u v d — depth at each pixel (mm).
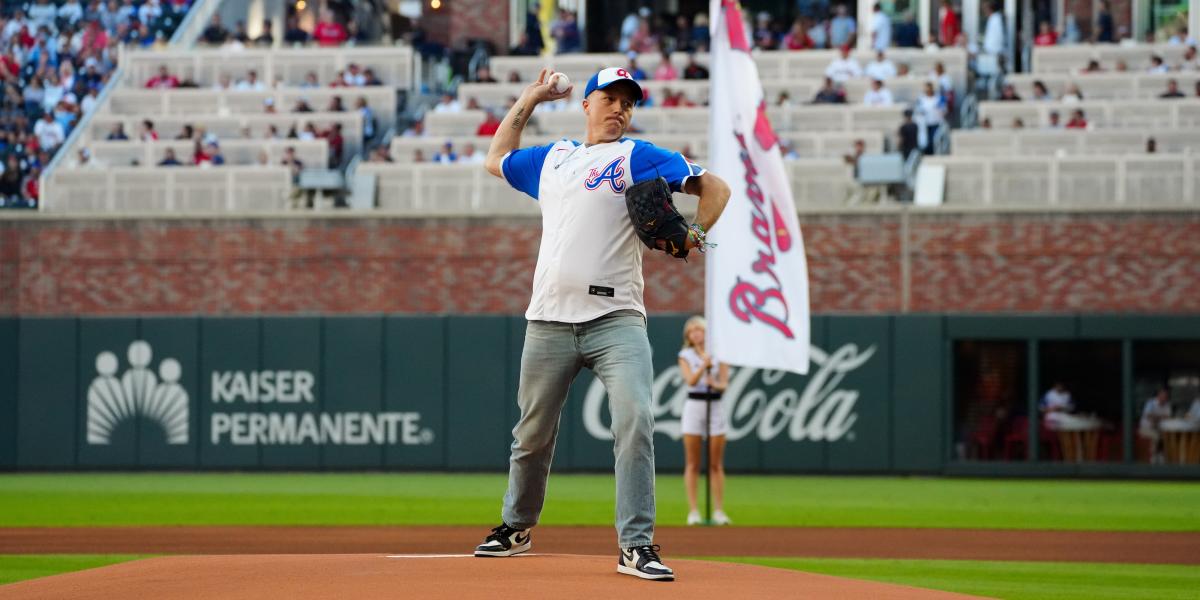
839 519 23062
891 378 33375
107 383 35719
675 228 8867
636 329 9195
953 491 29438
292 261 37344
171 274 37594
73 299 37750
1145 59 42688
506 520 9820
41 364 35812
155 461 35531
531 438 9547
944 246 35312
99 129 42312
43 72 46656
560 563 9438
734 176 21906
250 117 42250
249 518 23219
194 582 8680
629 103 9312
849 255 35656
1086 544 19562
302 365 35281
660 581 8711
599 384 34062
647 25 47969
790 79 43188
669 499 27328
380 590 8195
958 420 33375
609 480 32406
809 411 33594
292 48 45344
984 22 46719
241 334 35438
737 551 18438
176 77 44781
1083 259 34906
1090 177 35531
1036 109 40219
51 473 35594
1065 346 33125
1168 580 15570
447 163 39031
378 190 38156
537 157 9531
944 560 17562
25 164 43562
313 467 35156
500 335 34688
